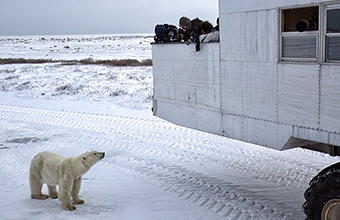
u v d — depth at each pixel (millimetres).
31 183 5668
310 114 4184
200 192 6219
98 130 10875
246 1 4816
